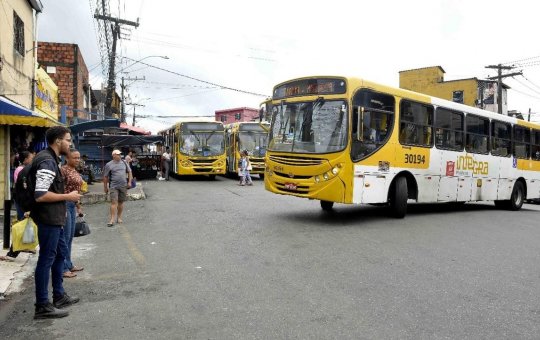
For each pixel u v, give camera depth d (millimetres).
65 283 5922
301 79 10852
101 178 22594
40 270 4641
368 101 10461
